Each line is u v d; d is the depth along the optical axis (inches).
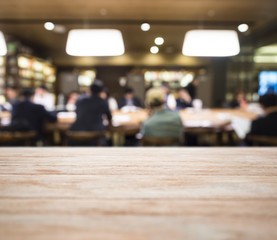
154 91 101.0
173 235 9.2
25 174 16.6
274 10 220.5
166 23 245.8
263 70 366.3
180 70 459.2
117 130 134.4
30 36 335.6
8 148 26.3
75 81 457.4
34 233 9.2
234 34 132.8
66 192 13.4
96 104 124.0
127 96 277.1
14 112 141.2
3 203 11.9
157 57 438.3
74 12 225.9
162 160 20.9
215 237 9.0
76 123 124.1
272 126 101.2
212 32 132.0
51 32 315.3
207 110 212.2
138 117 158.2
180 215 10.8
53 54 435.2
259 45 338.3
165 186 14.4
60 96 261.6
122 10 219.8
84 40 129.6
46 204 11.8
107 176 16.3
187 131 132.6
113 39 129.2
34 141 140.0
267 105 109.0
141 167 18.6
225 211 11.2
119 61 438.0
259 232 9.4
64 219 10.3
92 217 10.5
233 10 219.6
